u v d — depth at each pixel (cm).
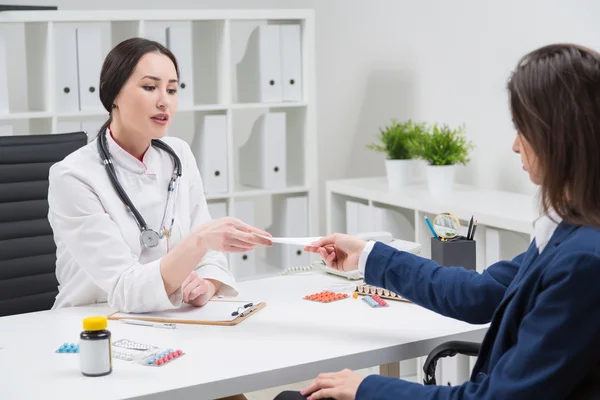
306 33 375
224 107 362
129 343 170
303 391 156
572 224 133
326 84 436
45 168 251
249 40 382
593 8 297
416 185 363
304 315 193
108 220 200
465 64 362
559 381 129
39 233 249
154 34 352
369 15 416
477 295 172
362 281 224
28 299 246
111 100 210
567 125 128
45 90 342
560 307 128
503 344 141
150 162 219
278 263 397
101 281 197
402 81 404
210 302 204
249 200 402
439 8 375
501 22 340
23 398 142
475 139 361
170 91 213
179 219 220
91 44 345
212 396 151
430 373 173
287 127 399
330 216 386
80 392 145
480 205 301
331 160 441
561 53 132
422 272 181
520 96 133
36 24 344
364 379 150
